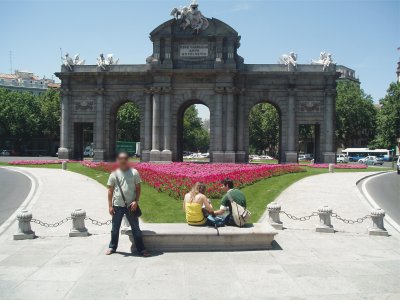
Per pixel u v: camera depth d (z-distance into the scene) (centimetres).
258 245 1672
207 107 6669
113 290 1222
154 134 6500
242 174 3850
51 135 13475
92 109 6862
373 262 1510
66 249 1673
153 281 1297
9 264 1473
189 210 1764
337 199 2980
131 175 1612
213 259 1530
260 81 6650
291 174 4856
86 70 6888
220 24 6406
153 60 6494
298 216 2411
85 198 3036
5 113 12144
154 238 1642
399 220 2356
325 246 1734
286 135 6638
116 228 1606
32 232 1883
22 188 3678
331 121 6600
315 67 6669
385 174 5662
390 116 11238
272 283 1284
